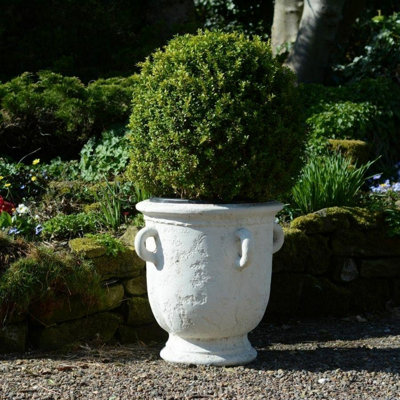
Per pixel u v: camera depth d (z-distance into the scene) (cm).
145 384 407
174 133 415
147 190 436
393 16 859
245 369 425
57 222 503
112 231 510
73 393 398
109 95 634
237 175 416
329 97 700
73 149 655
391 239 541
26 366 427
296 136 427
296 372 423
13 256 459
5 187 560
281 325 510
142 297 477
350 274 533
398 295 545
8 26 764
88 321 462
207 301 418
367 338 486
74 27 777
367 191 634
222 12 1052
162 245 423
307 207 541
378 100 704
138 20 852
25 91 627
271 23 1038
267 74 422
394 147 713
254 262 423
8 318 446
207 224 415
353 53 954
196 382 410
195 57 422
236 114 415
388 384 412
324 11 762
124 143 606
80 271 456
